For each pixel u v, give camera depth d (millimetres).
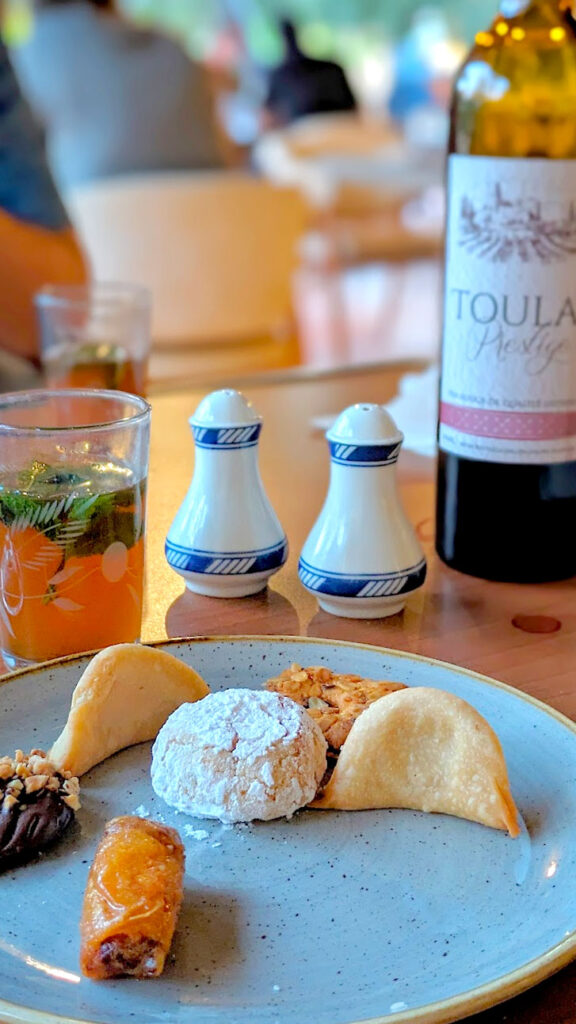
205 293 2387
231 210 2326
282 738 463
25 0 3854
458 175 655
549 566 722
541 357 668
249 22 5836
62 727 521
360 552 648
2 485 578
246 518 681
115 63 2477
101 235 2324
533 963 358
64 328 1184
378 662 566
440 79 5762
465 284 671
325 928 395
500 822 446
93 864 405
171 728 479
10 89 1690
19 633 598
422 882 420
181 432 1072
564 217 635
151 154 2561
